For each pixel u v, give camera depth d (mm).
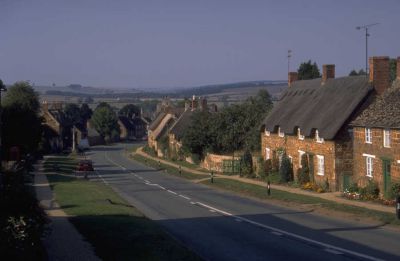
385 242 20953
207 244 21234
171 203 37031
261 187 46250
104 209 29750
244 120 70688
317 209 32500
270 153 56375
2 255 12875
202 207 34594
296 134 49469
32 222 15555
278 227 25516
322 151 44219
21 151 62938
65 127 132500
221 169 65312
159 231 22312
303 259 17891
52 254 17719
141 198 40438
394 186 33625
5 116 60125
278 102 58531
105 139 170375
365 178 39219
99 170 75375
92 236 20828
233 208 34031
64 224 23844
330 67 51156
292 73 60562
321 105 47406
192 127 74812
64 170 69875
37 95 74625
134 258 17266
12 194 16328
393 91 39812
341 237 22281
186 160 84250
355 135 40625
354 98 42781
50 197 36281
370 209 30812
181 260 17188
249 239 22203
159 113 142250
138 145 157500
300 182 46469
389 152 35750
